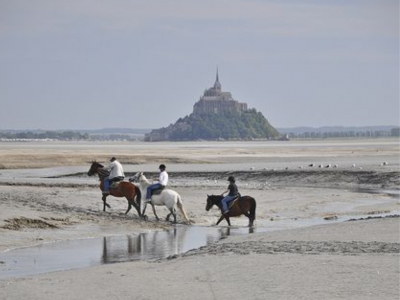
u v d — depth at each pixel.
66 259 25.78
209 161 113.00
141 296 17.48
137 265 22.80
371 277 19.20
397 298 16.56
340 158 125.94
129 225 36.19
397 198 56.44
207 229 36.44
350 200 53.41
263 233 31.91
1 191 47.62
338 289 17.69
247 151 169.00
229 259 23.03
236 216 38.00
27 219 34.19
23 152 137.12
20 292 18.17
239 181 75.12
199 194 52.47
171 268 21.62
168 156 124.44
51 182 65.12
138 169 90.69
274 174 80.06
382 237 28.80
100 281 19.69
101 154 128.75
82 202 43.31
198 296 17.33
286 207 47.44
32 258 25.95
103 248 28.83
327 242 27.33
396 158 124.50
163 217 40.22
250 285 18.53
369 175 76.25
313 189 62.69
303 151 170.50
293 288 17.95
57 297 17.52
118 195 39.69
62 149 175.00
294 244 26.86
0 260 25.41
